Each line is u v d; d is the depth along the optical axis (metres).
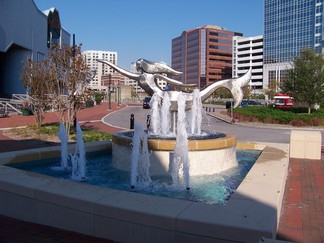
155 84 9.78
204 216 4.14
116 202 4.62
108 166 8.95
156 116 9.93
